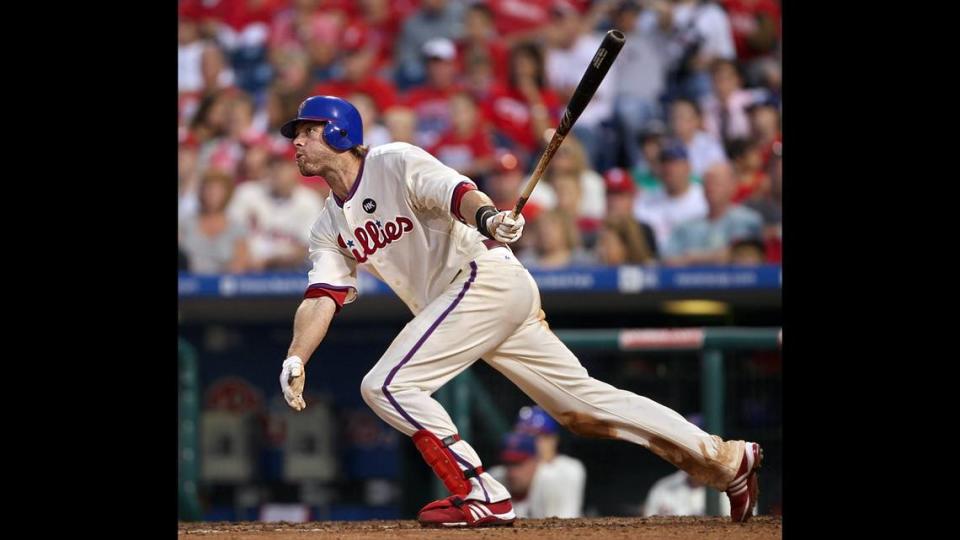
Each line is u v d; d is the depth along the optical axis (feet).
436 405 57.47
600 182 124.36
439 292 57.98
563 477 102.58
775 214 123.03
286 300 123.13
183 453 100.12
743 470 59.88
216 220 125.49
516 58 133.69
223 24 136.67
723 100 128.77
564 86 133.28
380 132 132.16
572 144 127.34
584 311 127.65
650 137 127.13
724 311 125.90
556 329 127.75
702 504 100.42
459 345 57.00
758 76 130.21
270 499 133.28
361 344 133.59
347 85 135.03
